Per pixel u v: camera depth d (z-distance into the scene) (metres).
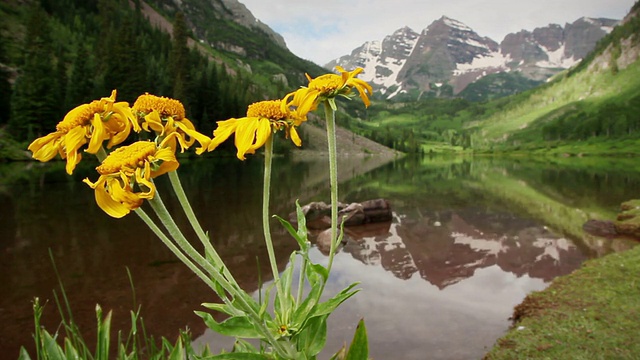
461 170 58.78
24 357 2.07
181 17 76.38
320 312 1.46
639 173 48.84
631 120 145.50
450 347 6.29
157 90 70.00
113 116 1.21
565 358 5.18
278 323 1.53
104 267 10.13
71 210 17.77
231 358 1.48
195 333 6.65
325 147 112.06
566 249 13.13
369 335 6.74
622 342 5.36
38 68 57.16
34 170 37.31
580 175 46.56
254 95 112.44
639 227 14.87
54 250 11.63
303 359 1.47
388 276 10.13
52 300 8.04
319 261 11.40
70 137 1.15
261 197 23.47
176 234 1.22
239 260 11.13
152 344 2.38
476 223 17.66
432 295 8.73
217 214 17.92
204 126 71.56
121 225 14.91
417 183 36.69
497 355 5.58
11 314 7.39
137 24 120.06
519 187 33.06
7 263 10.41
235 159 66.75
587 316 6.29
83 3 124.38
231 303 1.42
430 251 12.83
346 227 16.61
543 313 6.79
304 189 29.08
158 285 8.90
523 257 12.19
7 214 16.81
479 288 9.28
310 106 1.55
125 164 1.09
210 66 129.00
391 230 16.11
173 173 1.38
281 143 94.88
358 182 36.88
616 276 7.88
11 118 53.50
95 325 6.90
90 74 64.56
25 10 98.38
